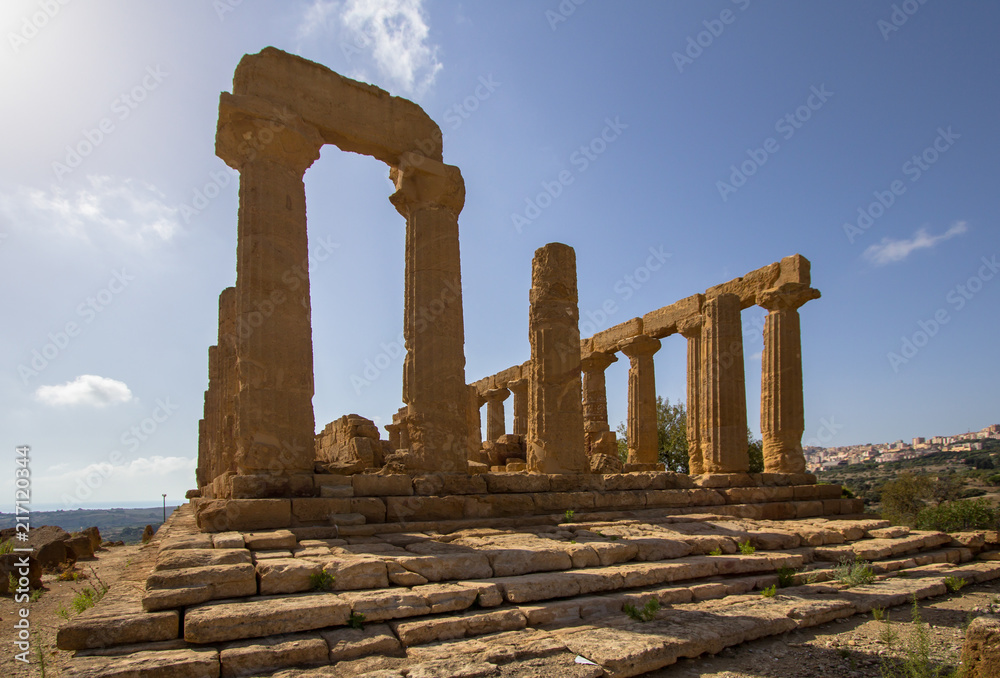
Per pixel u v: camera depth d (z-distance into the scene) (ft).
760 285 63.67
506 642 20.21
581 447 44.98
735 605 26.76
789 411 59.57
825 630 25.75
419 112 43.93
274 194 36.40
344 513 32.24
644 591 26.89
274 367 34.65
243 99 36.22
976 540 44.80
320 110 39.70
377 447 50.72
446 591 22.50
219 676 16.98
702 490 47.98
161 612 19.19
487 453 69.21
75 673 15.79
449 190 42.91
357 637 19.42
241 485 31.78
